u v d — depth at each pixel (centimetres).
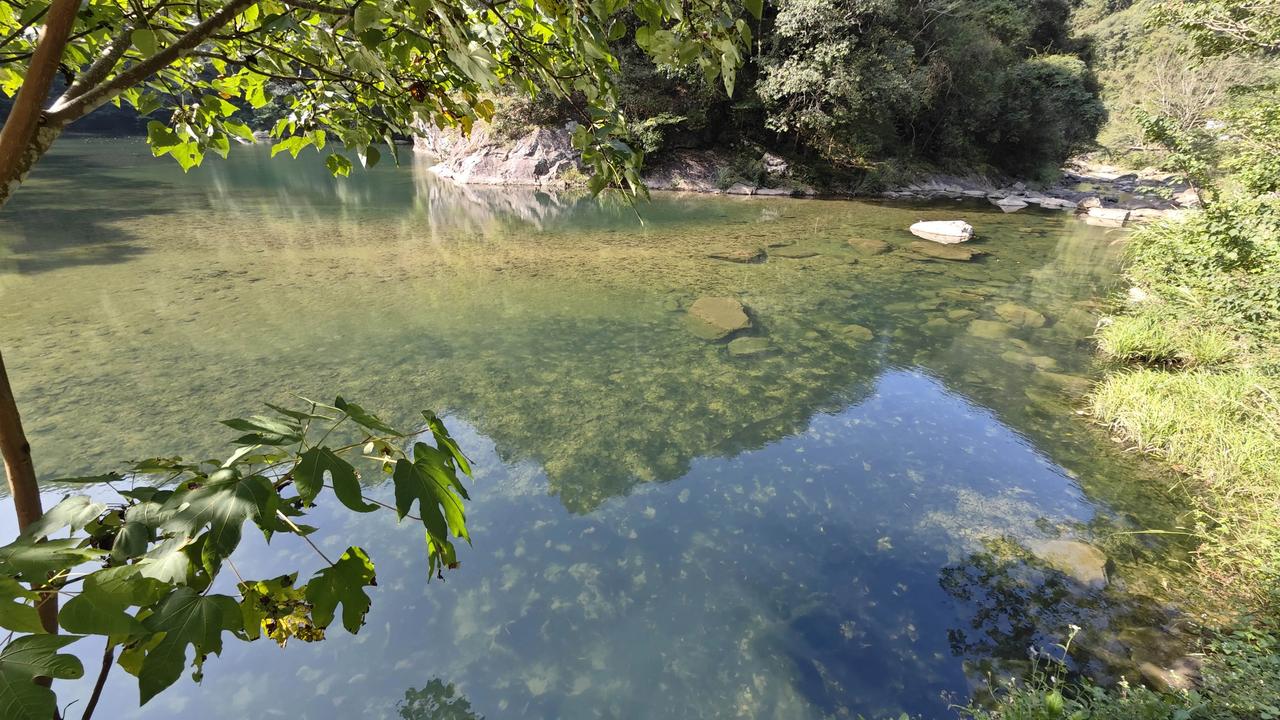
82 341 699
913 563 399
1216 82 2767
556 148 2330
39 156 90
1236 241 638
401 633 328
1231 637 324
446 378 646
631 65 2203
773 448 542
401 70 162
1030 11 3250
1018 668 317
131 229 1279
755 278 1116
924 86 2305
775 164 2375
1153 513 458
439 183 2295
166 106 164
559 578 374
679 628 340
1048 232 1748
